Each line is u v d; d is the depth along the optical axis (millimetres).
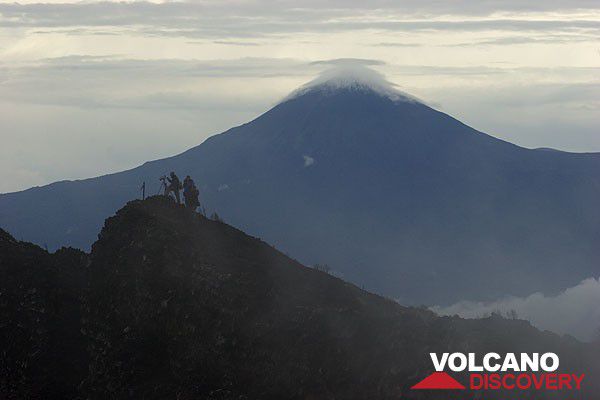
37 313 75500
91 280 79438
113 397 69375
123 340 72688
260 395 69500
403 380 71812
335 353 73500
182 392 68750
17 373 70250
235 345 72938
